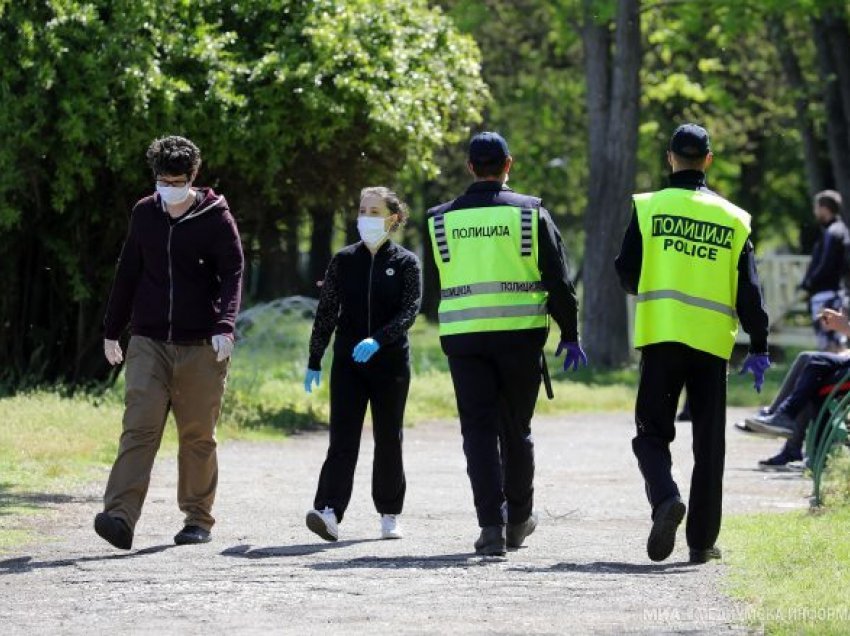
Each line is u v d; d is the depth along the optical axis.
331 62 43.44
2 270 44.94
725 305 21.08
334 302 23.62
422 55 46.72
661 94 87.44
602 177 75.62
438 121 45.81
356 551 22.44
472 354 21.56
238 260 22.39
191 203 22.30
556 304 21.56
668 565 20.98
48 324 45.88
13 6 40.97
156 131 42.00
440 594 18.56
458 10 77.50
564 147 111.00
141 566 20.83
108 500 21.89
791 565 20.27
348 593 18.67
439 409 51.41
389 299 23.52
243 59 43.88
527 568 20.55
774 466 35.06
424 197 109.12
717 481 21.08
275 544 23.22
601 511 27.86
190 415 22.72
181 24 43.16
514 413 21.98
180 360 22.41
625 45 74.44
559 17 76.81
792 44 88.31
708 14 77.75
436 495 30.12
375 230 23.39
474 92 48.84
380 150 45.25
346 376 23.64
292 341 54.62
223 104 42.53
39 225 44.59
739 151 110.94
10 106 41.00
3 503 26.69
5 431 34.25
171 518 25.95
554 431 47.38
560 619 16.98
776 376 70.25
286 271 103.19
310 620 17.02
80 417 37.00
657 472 20.75
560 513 27.56
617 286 75.56
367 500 29.20
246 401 46.25
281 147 43.41
